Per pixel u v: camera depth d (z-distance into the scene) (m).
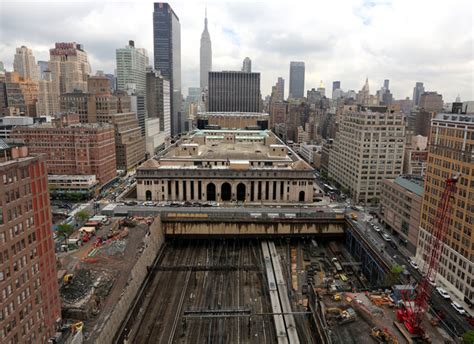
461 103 151.12
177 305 135.50
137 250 156.62
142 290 142.88
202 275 159.25
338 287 141.75
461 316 115.75
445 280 133.75
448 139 133.88
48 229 99.38
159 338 117.31
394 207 180.62
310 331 118.94
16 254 85.00
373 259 160.75
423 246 149.25
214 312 113.44
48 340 98.19
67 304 111.75
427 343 100.38
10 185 82.56
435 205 141.25
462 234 125.19
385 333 101.44
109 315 112.00
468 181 122.56
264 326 123.88
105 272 136.12
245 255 182.62
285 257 178.50
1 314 79.81
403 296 115.12
